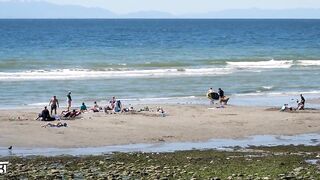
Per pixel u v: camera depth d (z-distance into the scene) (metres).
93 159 50.41
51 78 111.75
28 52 174.50
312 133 66.00
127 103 86.12
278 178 42.47
